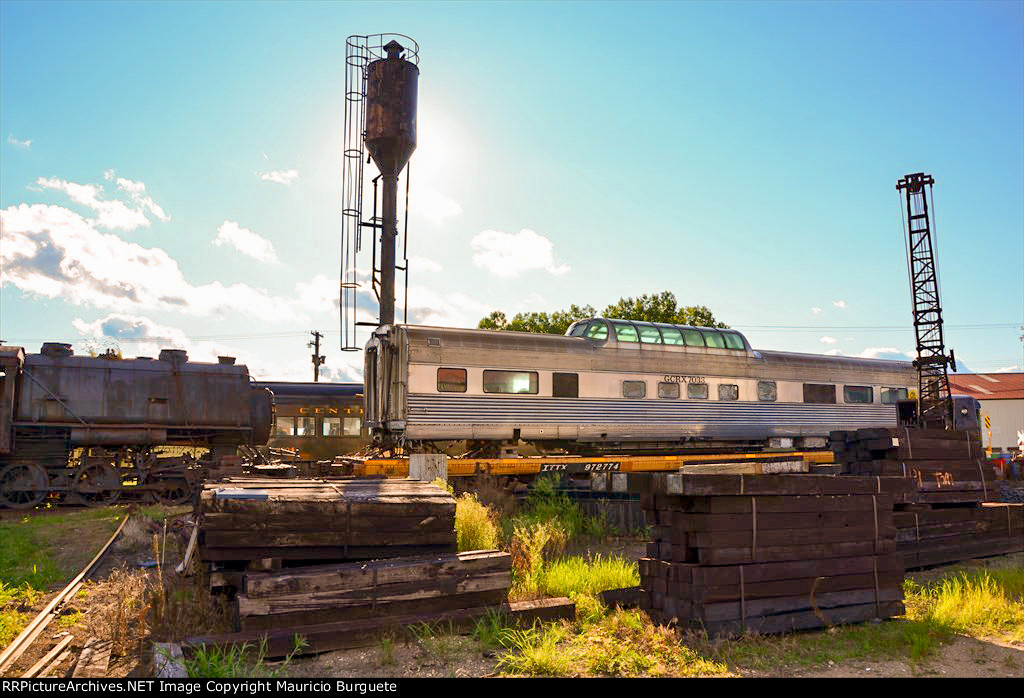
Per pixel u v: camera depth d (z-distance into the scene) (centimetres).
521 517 1230
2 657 558
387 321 2470
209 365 1916
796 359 2214
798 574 627
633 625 611
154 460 1827
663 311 3697
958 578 861
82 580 862
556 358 1811
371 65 2570
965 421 3106
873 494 687
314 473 1841
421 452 1672
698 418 1995
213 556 594
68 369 1753
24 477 1675
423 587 604
